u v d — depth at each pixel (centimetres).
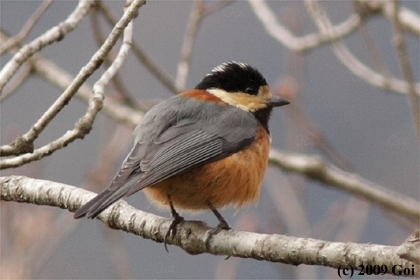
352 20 1322
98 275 1650
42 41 942
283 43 1355
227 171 985
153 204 1015
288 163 1316
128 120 1324
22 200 936
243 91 1088
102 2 1170
